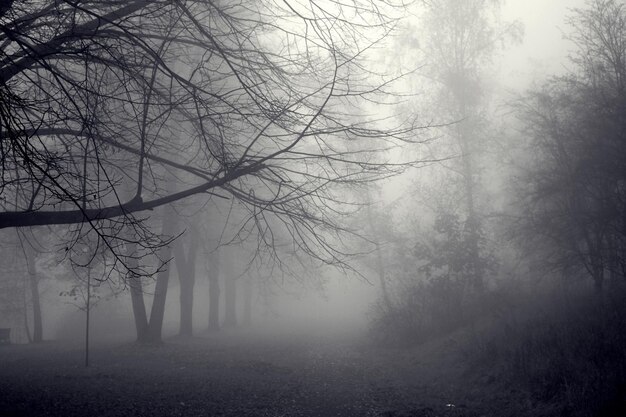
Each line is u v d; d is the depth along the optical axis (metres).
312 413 8.28
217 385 10.62
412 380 12.02
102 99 5.96
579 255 12.35
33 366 14.45
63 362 15.48
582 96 12.30
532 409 7.88
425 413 8.22
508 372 9.80
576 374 8.01
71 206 8.16
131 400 8.77
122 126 6.52
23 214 5.42
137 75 5.93
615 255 11.90
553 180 12.63
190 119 6.39
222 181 5.72
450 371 12.06
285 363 15.19
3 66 5.96
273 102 6.06
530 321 12.12
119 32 5.92
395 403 9.20
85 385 10.25
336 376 12.60
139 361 15.42
